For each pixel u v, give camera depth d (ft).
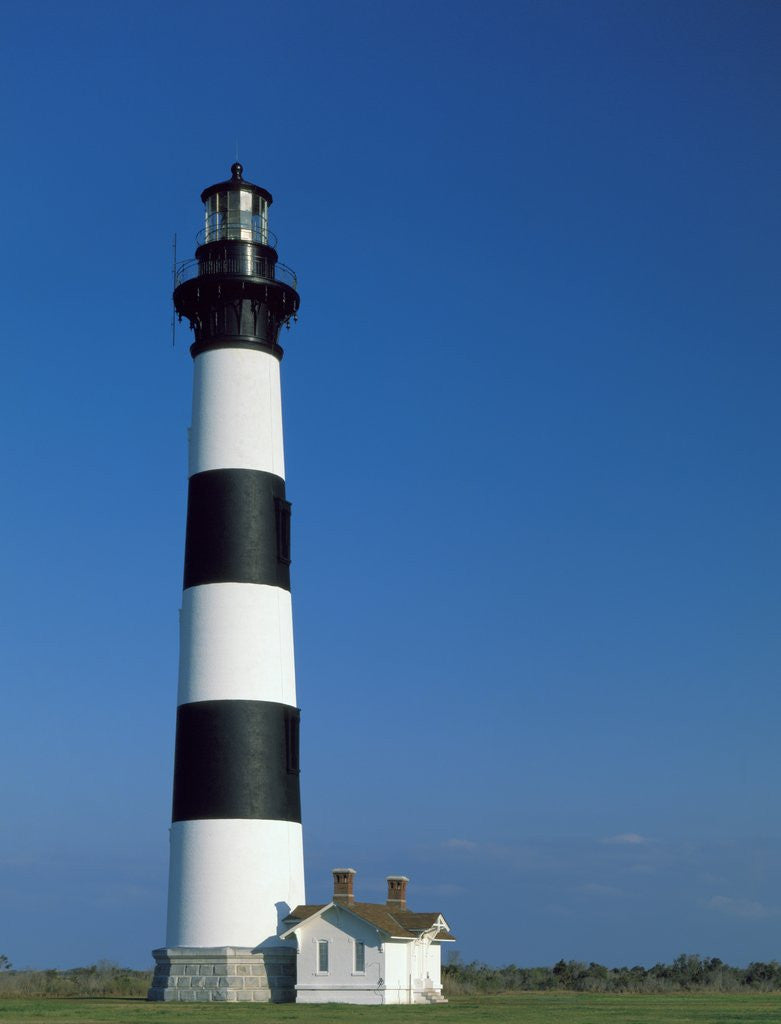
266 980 195.00
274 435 216.13
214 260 217.77
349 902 205.67
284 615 210.79
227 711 201.67
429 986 215.72
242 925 195.42
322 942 196.85
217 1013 168.25
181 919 197.88
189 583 209.67
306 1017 160.04
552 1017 169.78
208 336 216.54
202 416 214.48
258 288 215.31
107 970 297.33
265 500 211.61
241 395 213.46
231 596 205.77
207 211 224.74
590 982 326.03
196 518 211.20
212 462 211.61
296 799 206.59
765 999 249.34
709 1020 166.09
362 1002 193.67
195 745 201.98
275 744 203.41
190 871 198.29
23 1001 207.10
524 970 353.51
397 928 201.16
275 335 220.43
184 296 217.15
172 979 195.83
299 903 204.03
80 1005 188.55
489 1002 222.69
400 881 225.76
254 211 224.53
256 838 198.29
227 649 204.03
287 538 215.31
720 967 366.63
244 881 196.54
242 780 199.62
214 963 194.29
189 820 200.03
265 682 204.54
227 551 207.41
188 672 205.98
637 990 316.40
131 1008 179.93
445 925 221.25
